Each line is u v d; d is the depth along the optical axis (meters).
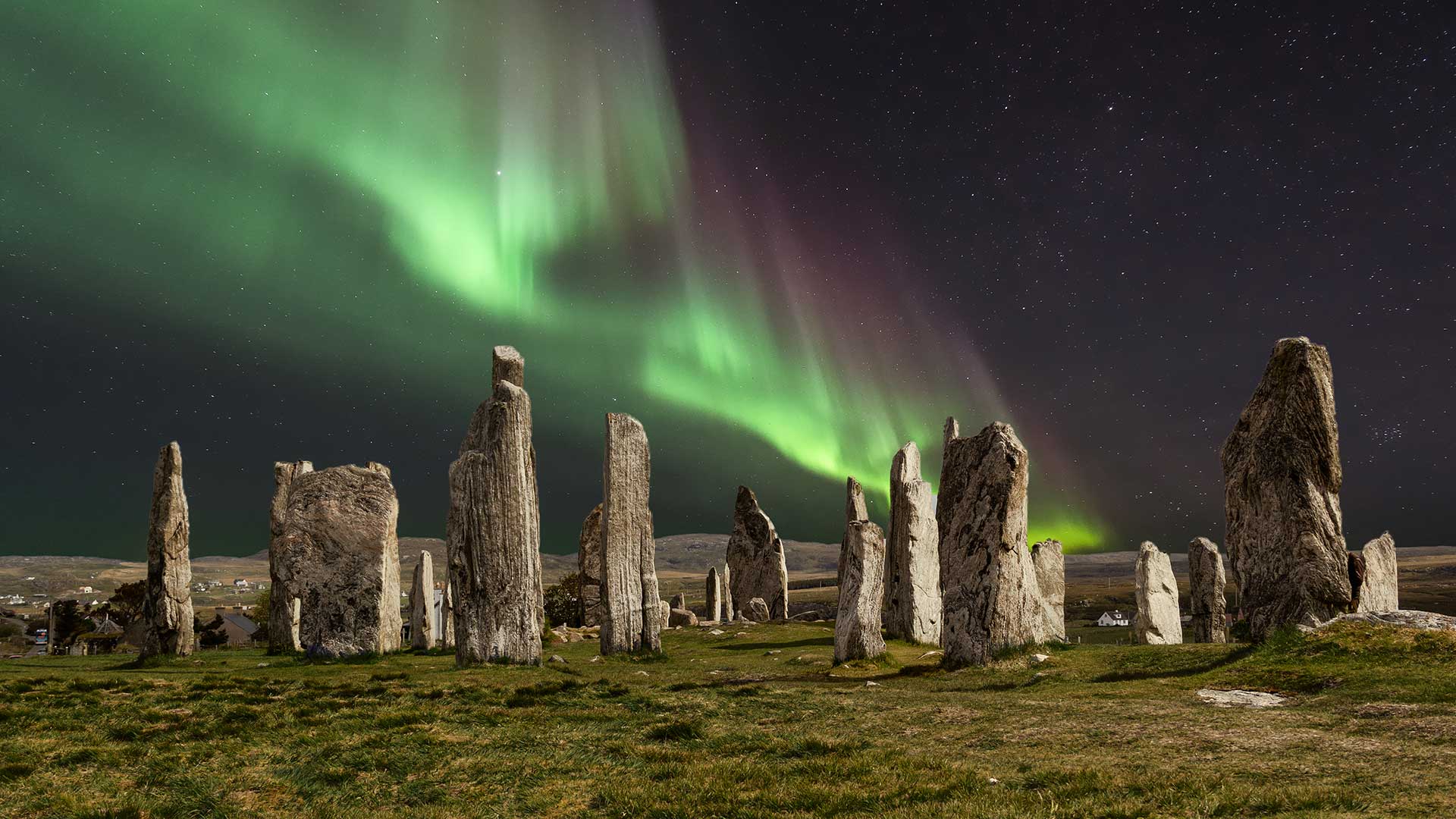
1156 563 34.00
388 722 15.27
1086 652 21.81
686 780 11.51
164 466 30.94
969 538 22.77
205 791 11.73
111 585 199.75
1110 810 9.12
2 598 168.25
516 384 28.64
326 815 10.77
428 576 32.72
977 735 13.53
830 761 12.18
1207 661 18.44
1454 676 14.06
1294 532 20.77
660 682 20.92
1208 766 10.75
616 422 28.08
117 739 14.40
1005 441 22.66
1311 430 21.06
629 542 27.50
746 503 53.19
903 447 32.88
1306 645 17.08
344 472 29.02
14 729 14.82
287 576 27.95
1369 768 10.12
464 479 24.66
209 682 19.38
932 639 30.80
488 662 23.72
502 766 12.59
